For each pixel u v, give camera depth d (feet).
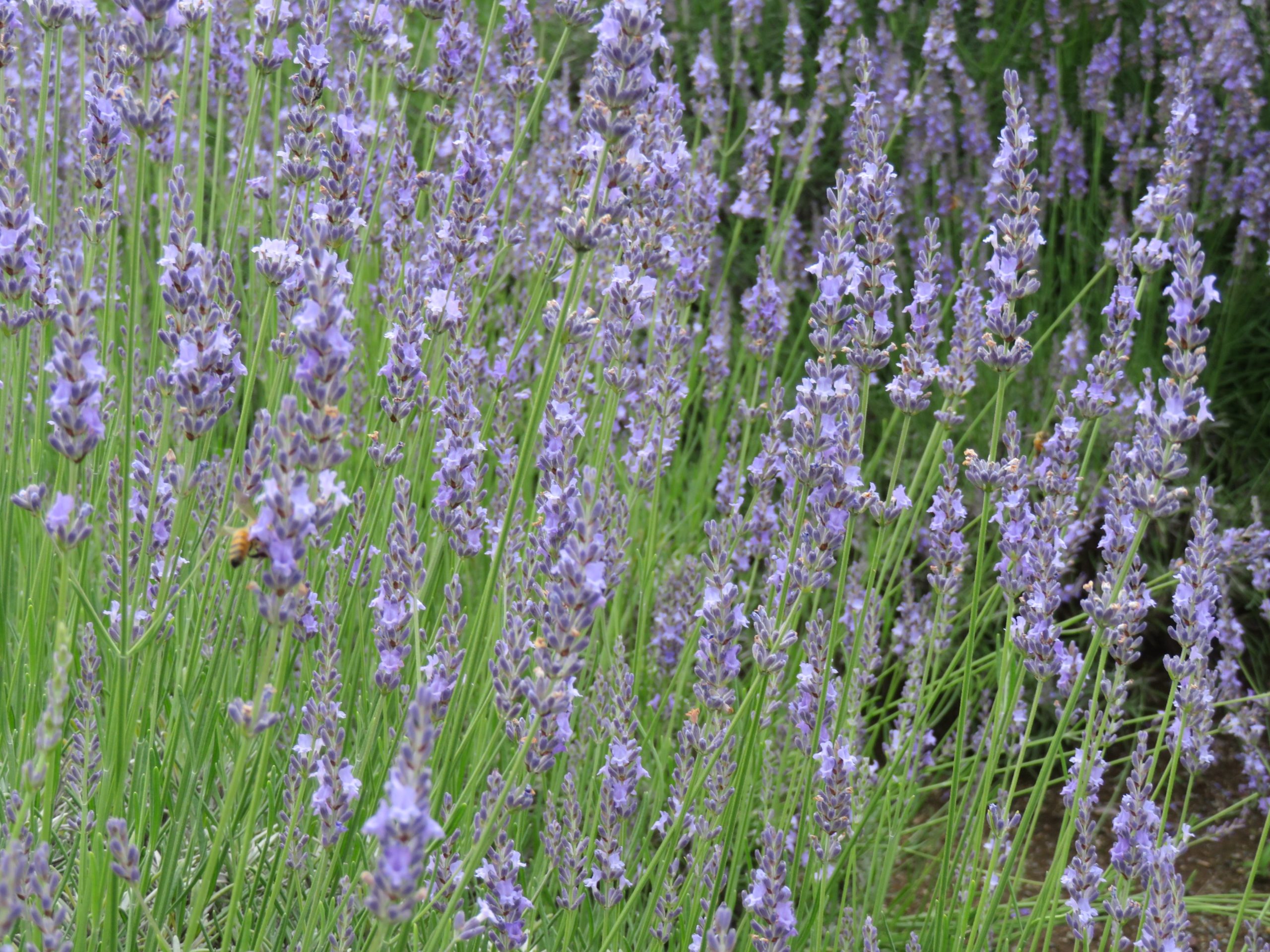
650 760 10.17
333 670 6.30
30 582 8.27
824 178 19.43
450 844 6.47
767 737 10.47
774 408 10.15
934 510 8.89
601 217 6.55
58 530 5.01
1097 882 7.58
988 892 8.45
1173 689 7.77
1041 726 14.47
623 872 7.37
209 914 8.26
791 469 6.85
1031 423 15.42
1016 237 7.95
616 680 8.39
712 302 16.39
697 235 11.85
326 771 5.92
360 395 12.22
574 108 19.38
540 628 6.91
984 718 12.82
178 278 6.03
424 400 8.83
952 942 8.84
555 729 5.57
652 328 11.91
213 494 8.15
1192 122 9.41
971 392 16.06
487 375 11.99
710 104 14.87
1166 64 16.63
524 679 5.96
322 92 8.39
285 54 9.20
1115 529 7.68
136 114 6.45
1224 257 16.84
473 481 7.74
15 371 8.34
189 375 5.72
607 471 10.29
